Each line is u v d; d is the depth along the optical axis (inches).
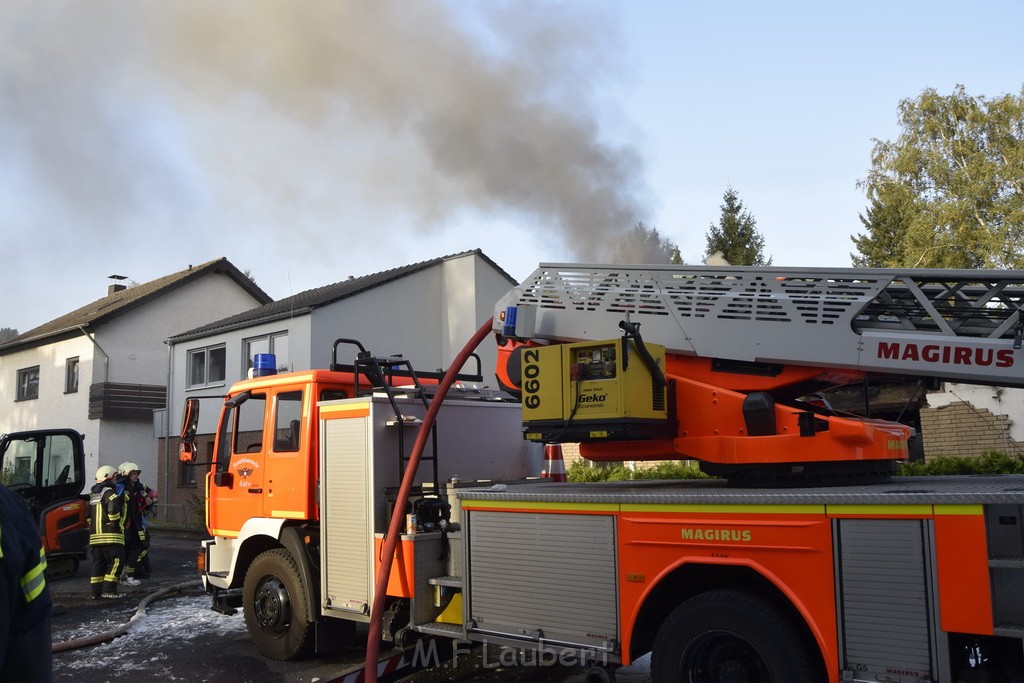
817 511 143.3
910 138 1111.0
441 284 860.0
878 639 135.3
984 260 1000.9
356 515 225.9
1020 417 406.0
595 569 169.8
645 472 420.5
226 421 276.5
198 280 1063.6
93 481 941.2
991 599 126.1
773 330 179.6
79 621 339.0
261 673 242.4
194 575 467.5
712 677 158.4
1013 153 1005.8
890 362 166.9
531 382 190.9
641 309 196.4
